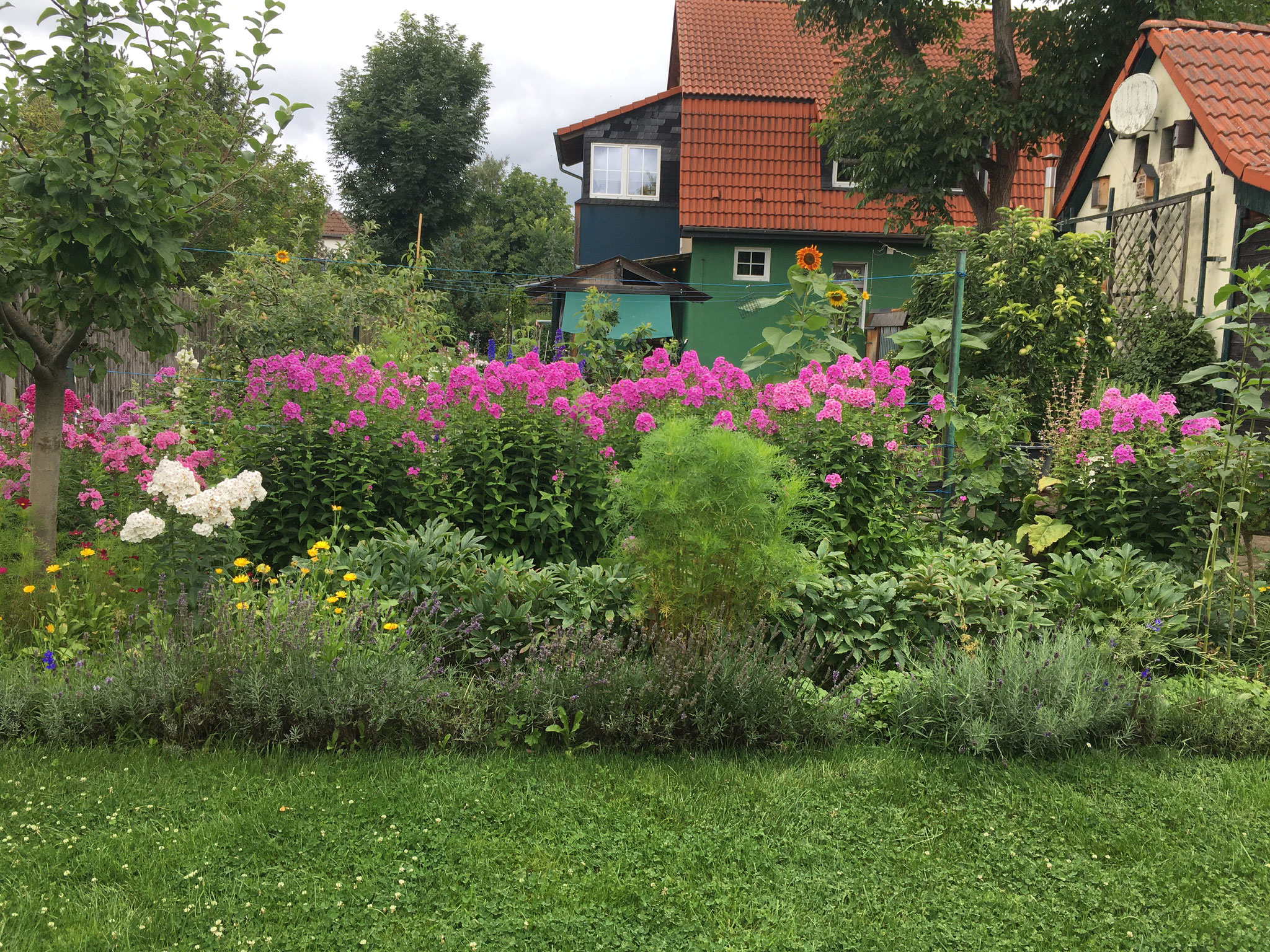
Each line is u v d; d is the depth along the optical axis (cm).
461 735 393
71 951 256
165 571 463
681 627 453
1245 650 486
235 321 983
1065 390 834
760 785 369
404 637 433
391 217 3600
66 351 544
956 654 445
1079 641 445
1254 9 1848
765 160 2188
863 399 589
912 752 404
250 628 415
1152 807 360
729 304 2161
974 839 334
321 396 580
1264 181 905
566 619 454
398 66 3553
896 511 589
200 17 530
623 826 334
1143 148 1204
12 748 377
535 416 572
